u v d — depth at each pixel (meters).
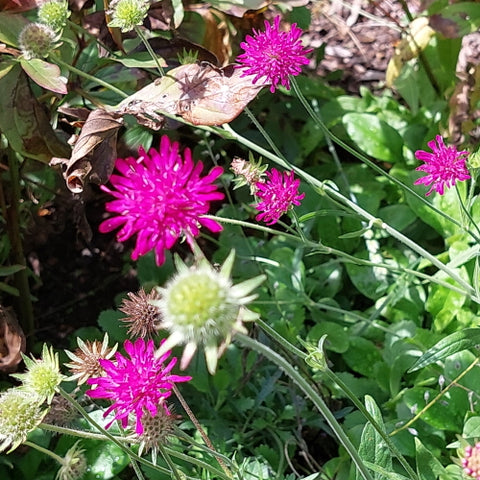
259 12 0.33
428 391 0.26
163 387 0.17
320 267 0.33
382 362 0.29
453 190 0.32
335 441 0.30
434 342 0.28
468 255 0.25
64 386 0.27
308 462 0.27
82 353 0.20
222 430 0.28
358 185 0.36
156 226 0.15
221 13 0.33
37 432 0.26
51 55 0.24
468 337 0.21
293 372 0.16
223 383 0.29
